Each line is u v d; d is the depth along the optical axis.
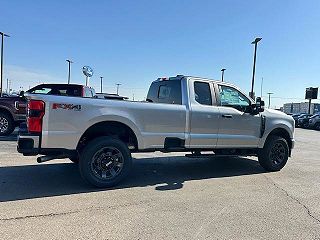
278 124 7.73
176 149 6.36
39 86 11.48
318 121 29.67
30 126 5.15
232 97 7.26
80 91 11.59
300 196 5.55
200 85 6.81
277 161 7.76
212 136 6.76
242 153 7.52
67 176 6.35
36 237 3.57
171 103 6.78
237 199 5.26
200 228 4.00
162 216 4.36
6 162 7.45
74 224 3.98
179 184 6.12
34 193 5.19
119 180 5.73
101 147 5.54
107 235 3.70
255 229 4.02
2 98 11.55
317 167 8.46
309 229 4.07
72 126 5.35
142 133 5.95
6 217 4.12
